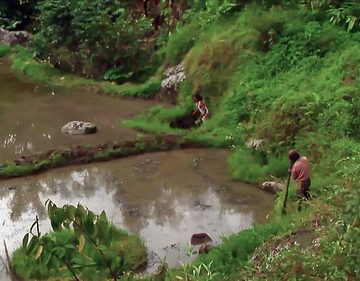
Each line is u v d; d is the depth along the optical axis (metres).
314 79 15.63
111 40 21.25
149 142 15.39
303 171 11.09
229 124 16.17
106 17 21.69
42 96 20.20
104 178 13.88
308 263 6.41
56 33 21.94
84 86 20.88
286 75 16.45
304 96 14.40
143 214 12.08
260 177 13.33
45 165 14.41
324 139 13.14
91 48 21.45
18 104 19.48
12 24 26.56
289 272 6.40
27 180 13.91
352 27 16.91
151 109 18.14
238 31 18.62
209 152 15.16
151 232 11.31
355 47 15.95
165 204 12.49
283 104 14.32
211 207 12.30
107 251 5.21
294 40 17.22
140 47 21.41
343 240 6.41
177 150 15.32
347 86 14.59
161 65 20.84
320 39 16.89
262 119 15.19
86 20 21.58
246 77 16.98
